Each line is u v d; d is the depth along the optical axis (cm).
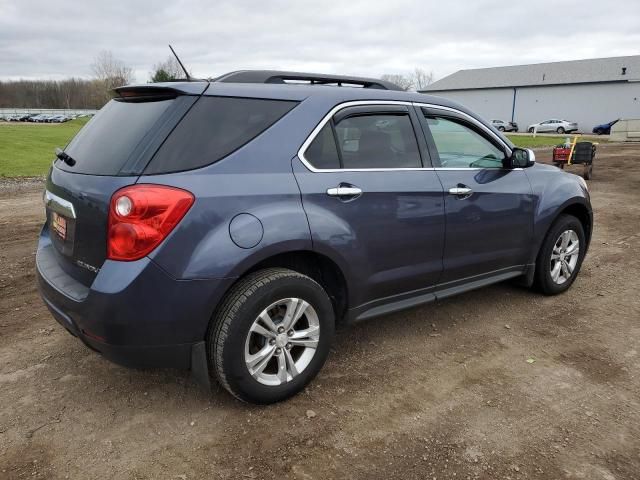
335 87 326
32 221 777
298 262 313
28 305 445
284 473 246
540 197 439
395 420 288
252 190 273
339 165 312
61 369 338
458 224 372
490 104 6281
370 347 376
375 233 324
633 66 5381
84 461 253
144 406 298
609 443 271
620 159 1967
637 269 571
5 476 241
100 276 250
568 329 411
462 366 350
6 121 6862
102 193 254
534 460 257
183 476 244
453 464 254
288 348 297
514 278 481
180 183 254
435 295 377
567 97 5584
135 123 276
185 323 260
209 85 282
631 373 343
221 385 290
